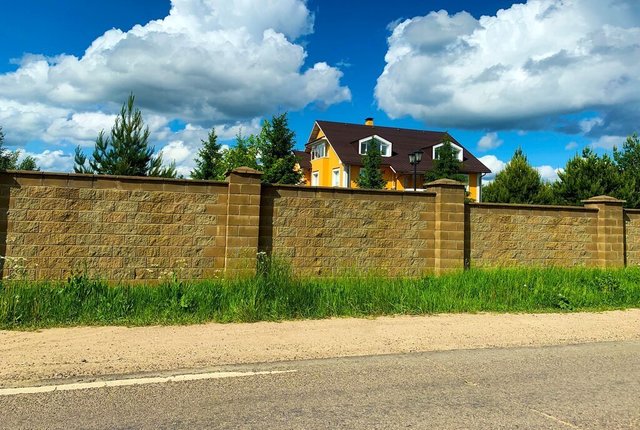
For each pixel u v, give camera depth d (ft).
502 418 13.48
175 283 28.60
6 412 13.41
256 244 34.78
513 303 31.53
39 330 22.77
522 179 102.99
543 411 14.07
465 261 40.78
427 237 39.42
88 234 32.09
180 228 33.76
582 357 20.29
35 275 31.07
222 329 23.88
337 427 12.67
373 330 24.40
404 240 38.86
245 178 34.71
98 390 15.23
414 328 25.07
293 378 16.74
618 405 14.65
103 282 28.91
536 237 42.86
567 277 37.32
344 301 29.14
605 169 81.61
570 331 25.25
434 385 16.25
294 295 28.45
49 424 12.67
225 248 34.32
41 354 18.76
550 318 28.53
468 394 15.43
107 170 71.31
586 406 14.52
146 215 33.19
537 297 32.32
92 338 21.44
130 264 32.78
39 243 31.22
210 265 34.19
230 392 15.24
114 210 32.60
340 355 19.86
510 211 42.27
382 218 38.45
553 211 43.39
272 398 14.76
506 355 20.39
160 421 12.93
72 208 31.86
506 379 17.07
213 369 17.58
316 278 34.94
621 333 25.07
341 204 37.52
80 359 18.28
